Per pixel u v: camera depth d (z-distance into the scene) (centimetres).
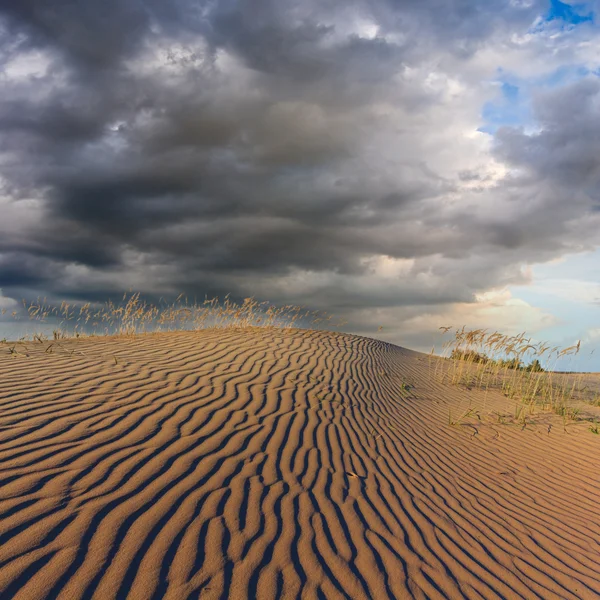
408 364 1495
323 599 284
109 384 625
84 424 471
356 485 473
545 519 492
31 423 452
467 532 427
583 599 353
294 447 536
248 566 299
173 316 1305
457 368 1575
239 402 654
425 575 340
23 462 373
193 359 886
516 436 800
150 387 642
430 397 1034
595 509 540
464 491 530
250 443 515
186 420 539
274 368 926
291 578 297
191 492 377
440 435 746
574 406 1094
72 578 256
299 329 1630
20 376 614
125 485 366
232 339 1205
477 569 366
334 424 657
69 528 298
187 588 267
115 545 291
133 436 464
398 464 569
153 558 287
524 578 368
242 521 351
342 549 347
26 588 241
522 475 621
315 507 402
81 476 368
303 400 739
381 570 332
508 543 422
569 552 427
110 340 1069
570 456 724
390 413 808
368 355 1401
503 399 1120
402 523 414
